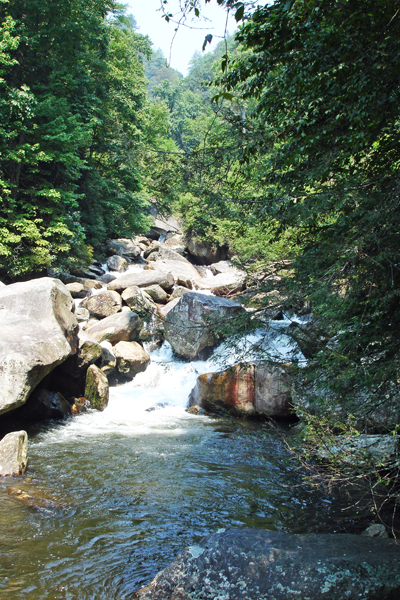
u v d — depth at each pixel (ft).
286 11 13.71
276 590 11.05
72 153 65.41
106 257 95.14
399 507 18.26
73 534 16.89
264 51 15.78
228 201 20.25
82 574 14.29
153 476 23.12
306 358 19.62
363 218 14.74
